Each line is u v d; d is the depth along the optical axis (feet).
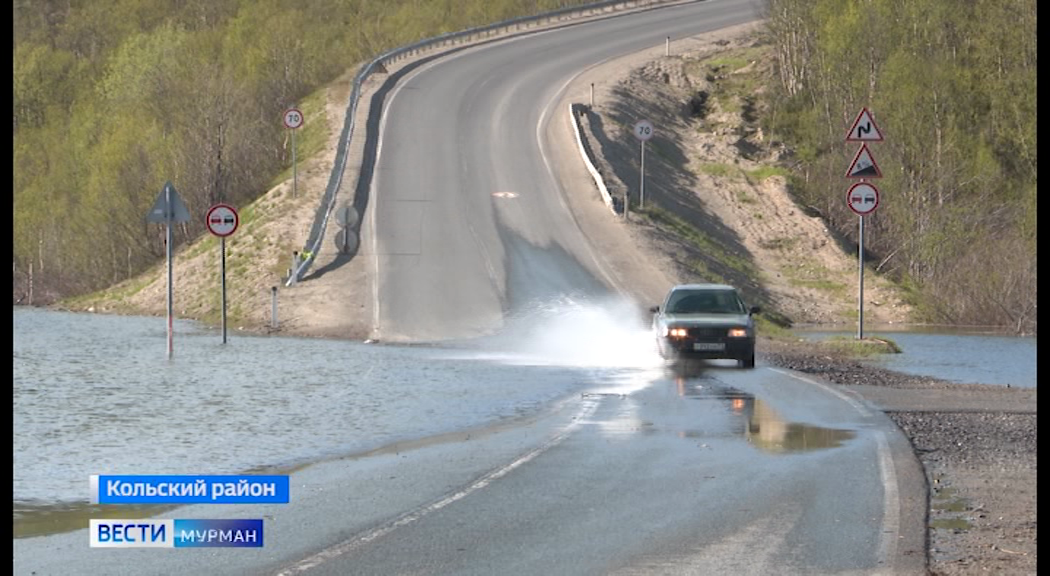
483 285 168.45
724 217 242.78
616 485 53.72
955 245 220.84
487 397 87.56
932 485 55.31
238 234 200.54
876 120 251.39
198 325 163.84
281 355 122.11
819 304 206.08
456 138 253.85
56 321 174.29
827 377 102.99
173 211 118.73
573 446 64.54
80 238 268.82
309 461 60.59
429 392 90.74
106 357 119.65
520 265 180.04
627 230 201.57
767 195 254.27
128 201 256.11
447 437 68.39
